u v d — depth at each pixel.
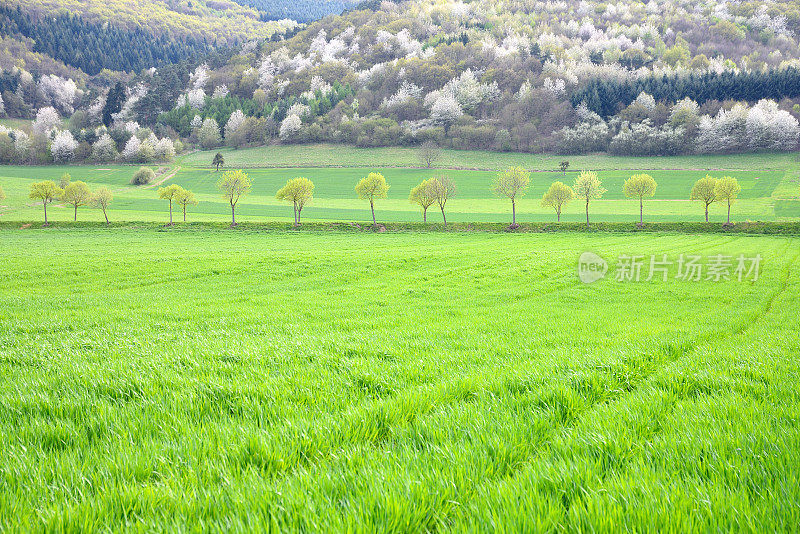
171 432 3.97
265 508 2.67
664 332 10.88
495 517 2.51
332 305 18.53
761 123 152.25
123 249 48.81
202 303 19.09
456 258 38.16
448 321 14.14
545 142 183.25
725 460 3.18
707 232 71.06
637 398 4.83
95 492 2.94
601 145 172.88
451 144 192.38
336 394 5.09
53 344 8.65
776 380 5.56
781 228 68.12
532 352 8.20
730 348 8.27
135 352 7.70
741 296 23.20
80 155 186.88
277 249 49.69
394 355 7.75
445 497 2.79
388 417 4.24
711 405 4.53
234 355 7.29
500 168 161.50
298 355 7.42
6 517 2.68
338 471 3.10
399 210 109.12
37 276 29.20
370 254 39.94
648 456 3.30
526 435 3.82
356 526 2.45
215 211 108.69
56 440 3.86
